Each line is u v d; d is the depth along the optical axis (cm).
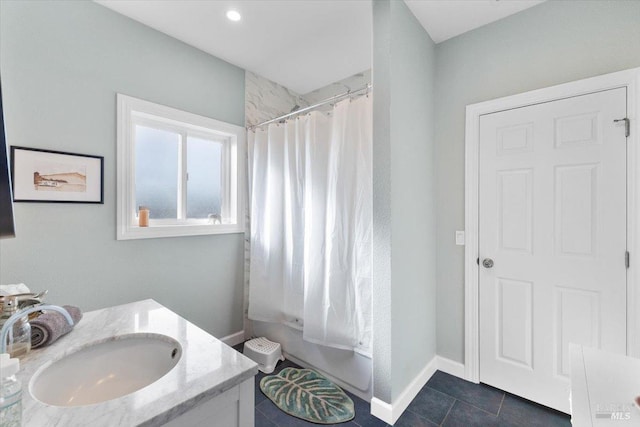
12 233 88
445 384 195
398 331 165
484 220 194
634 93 146
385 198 159
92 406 67
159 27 196
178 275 212
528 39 177
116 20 180
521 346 180
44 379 86
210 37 208
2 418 55
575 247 163
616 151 151
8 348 85
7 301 92
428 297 203
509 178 184
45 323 95
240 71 250
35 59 151
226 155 251
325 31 202
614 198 151
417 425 157
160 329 110
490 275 192
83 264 169
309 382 193
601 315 155
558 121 167
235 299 250
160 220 213
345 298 181
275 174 232
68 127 162
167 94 204
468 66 199
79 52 166
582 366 97
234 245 248
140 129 203
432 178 210
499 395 183
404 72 171
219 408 78
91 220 171
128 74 185
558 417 163
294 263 218
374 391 164
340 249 183
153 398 69
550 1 170
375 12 164
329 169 192
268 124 244
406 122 174
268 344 227
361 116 178
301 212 216
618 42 151
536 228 175
